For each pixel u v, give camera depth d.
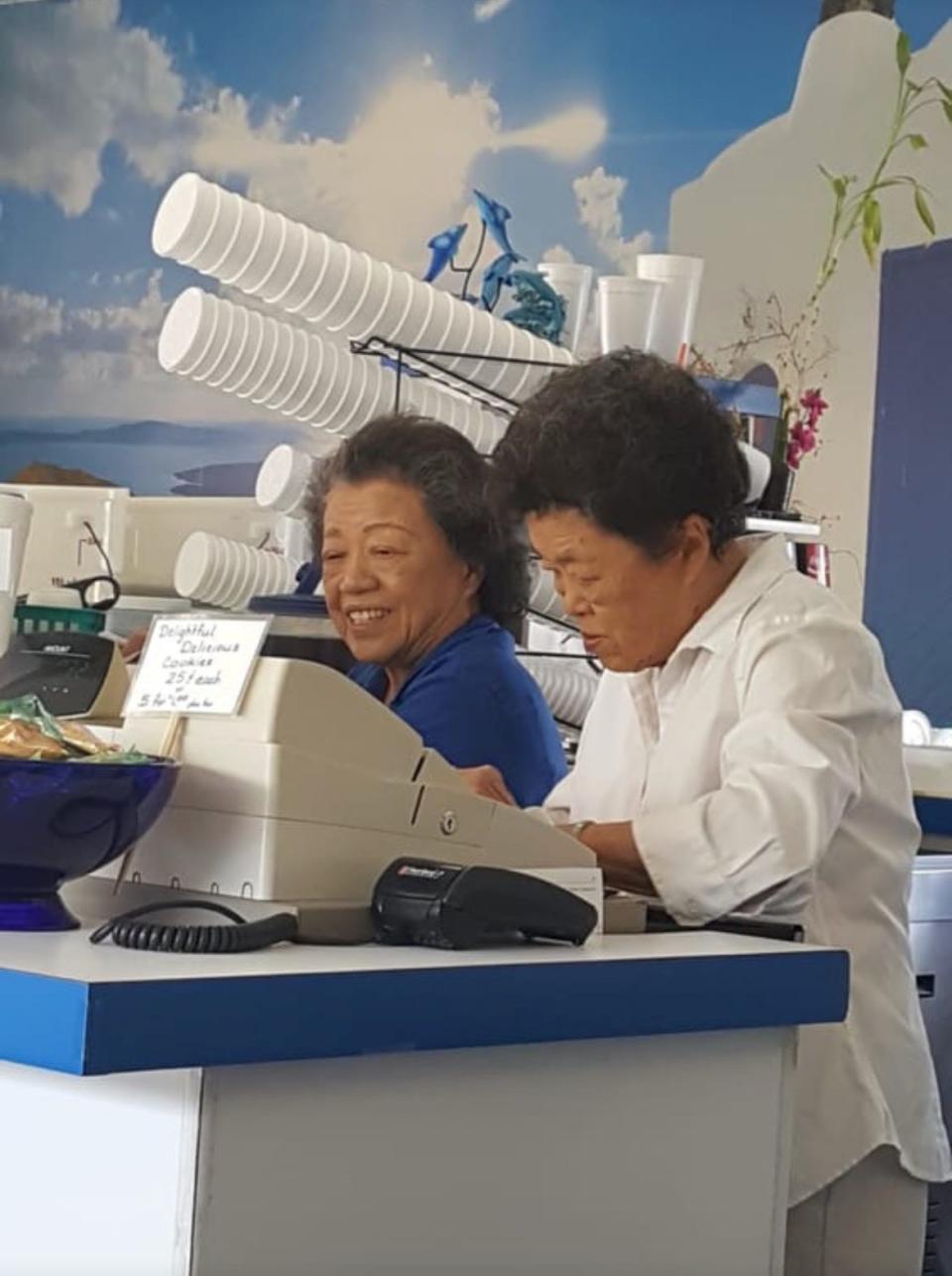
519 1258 1.51
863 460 4.66
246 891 1.53
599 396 1.87
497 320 2.78
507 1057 1.50
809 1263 1.95
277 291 2.71
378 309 2.69
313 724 1.56
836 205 4.73
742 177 4.90
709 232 4.95
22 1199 1.46
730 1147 1.64
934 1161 1.99
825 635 1.89
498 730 2.21
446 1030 1.42
